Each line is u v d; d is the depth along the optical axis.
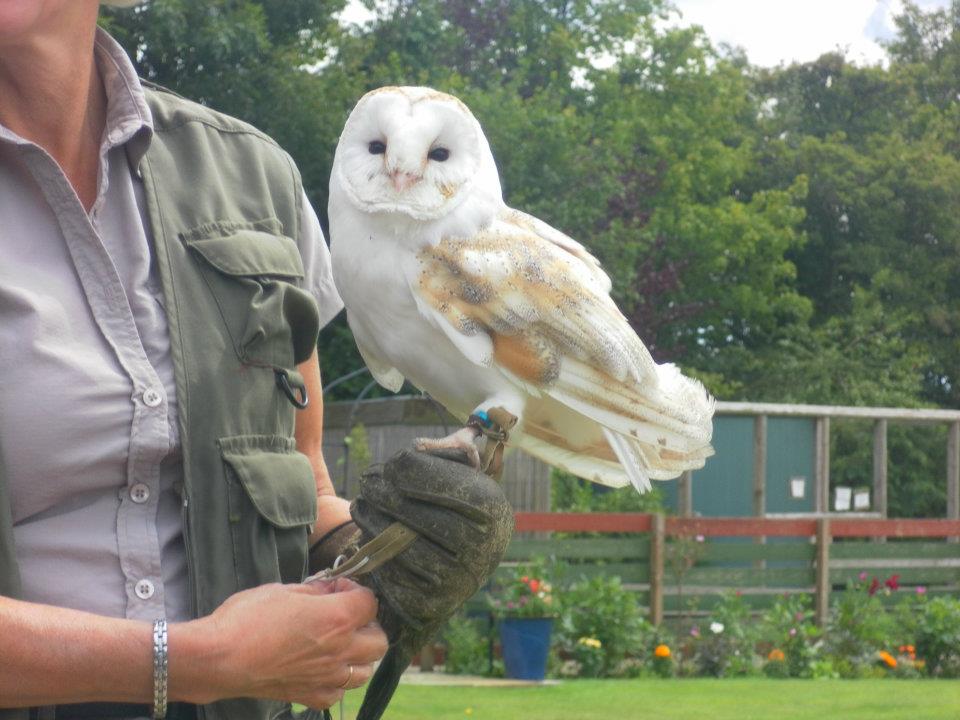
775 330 27.59
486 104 19.05
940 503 23.83
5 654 1.72
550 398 2.30
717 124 28.77
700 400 2.43
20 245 2.02
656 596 10.27
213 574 2.08
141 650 1.79
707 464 12.05
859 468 23.17
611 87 27.39
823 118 32.28
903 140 30.70
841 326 27.06
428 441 2.06
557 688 8.51
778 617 10.20
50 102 2.06
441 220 2.22
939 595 11.88
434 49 21.69
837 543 11.57
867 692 8.62
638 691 8.45
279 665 1.87
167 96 2.41
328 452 12.05
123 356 2.04
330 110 16.70
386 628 2.06
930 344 27.70
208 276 2.19
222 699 2.04
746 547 10.91
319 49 18.00
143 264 2.12
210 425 2.11
